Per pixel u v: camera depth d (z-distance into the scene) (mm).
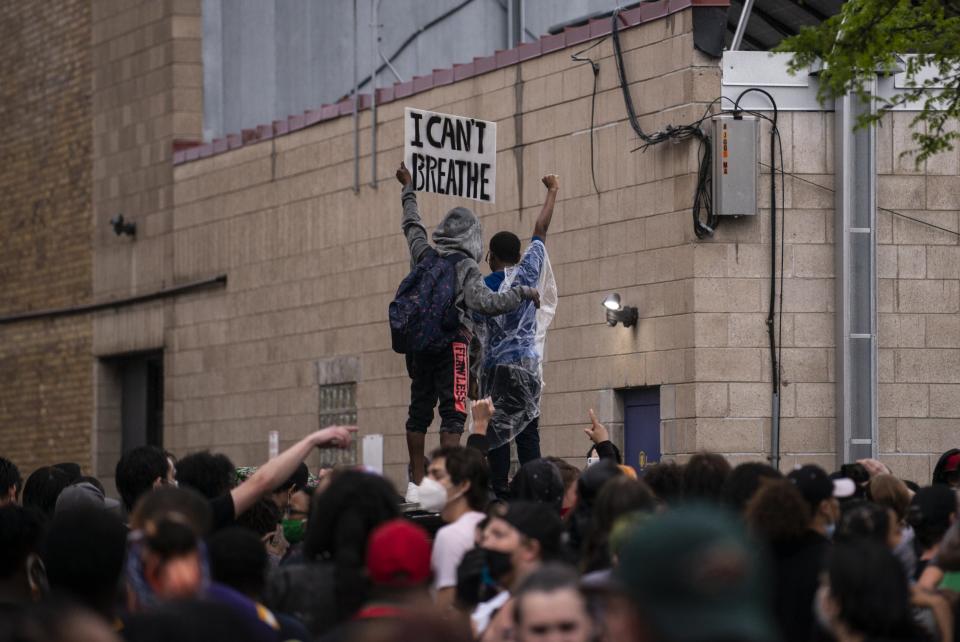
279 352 30859
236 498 9336
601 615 5832
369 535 7734
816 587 8492
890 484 11938
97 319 35688
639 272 23438
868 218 22484
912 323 22750
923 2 18266
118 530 7473
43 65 37562
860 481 12961
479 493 10047
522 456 14352
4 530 8234
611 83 24016
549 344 25000
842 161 22406
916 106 22719
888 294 22734
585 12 28484
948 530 9906
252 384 31516
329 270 29703
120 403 35750
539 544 8609
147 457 12219
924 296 22766
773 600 8578
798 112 22625
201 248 32938
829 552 7840
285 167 30766
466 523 9773
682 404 22594
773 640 3619
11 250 38500
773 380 22453
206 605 6285
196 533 7195
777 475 9711
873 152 22531
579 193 24531
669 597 3582
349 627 6301
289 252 30656
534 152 25406
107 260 35469
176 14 33750
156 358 35094
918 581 9992
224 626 6223
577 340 24516
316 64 32219
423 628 4023
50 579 7383
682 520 3639
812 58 18578
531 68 25500
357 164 29047
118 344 35094
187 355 33219
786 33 26984
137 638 6105
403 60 30906
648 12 23391
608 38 24062
